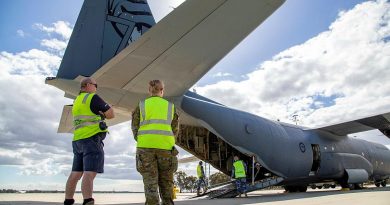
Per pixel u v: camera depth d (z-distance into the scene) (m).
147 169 3.39
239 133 11.74
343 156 15.77
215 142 12.96
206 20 5.44
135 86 7.57
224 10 5.25
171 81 7.52
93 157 3.93
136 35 8.87
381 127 14.45
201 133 12.74
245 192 11.07
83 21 8.45
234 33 5.79
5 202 6.71
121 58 6.29
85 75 8.11
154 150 3.42
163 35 5.71
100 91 8.12
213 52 6.29
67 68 8.02
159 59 6.44
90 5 8.59
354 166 16.20
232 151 13.03
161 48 6.07
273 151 12.63
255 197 10.91
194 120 11.30
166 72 6.98
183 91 8.38
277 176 12.78
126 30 8.77
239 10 5.26
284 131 13.55
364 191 13.25
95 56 8.30
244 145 11.81
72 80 7.89
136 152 3.50
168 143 3.50
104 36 8.52
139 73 6.95
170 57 6.39
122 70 6.77
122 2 8.91
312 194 11.90
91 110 4.05
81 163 4.16
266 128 12.76
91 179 3.90
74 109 4.14
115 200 10.28
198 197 12.27
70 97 8.55
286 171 13.00
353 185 16.30
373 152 18.31
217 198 10.90
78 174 4.16
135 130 3.65
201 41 5.94
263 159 12.29
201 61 6.59
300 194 12.36
